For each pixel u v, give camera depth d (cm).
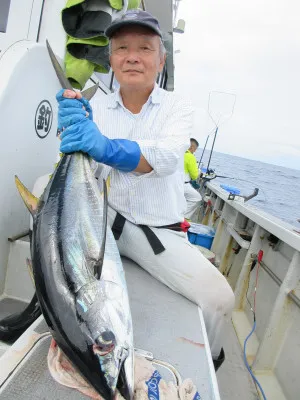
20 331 170
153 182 210
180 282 203
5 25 233
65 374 122
